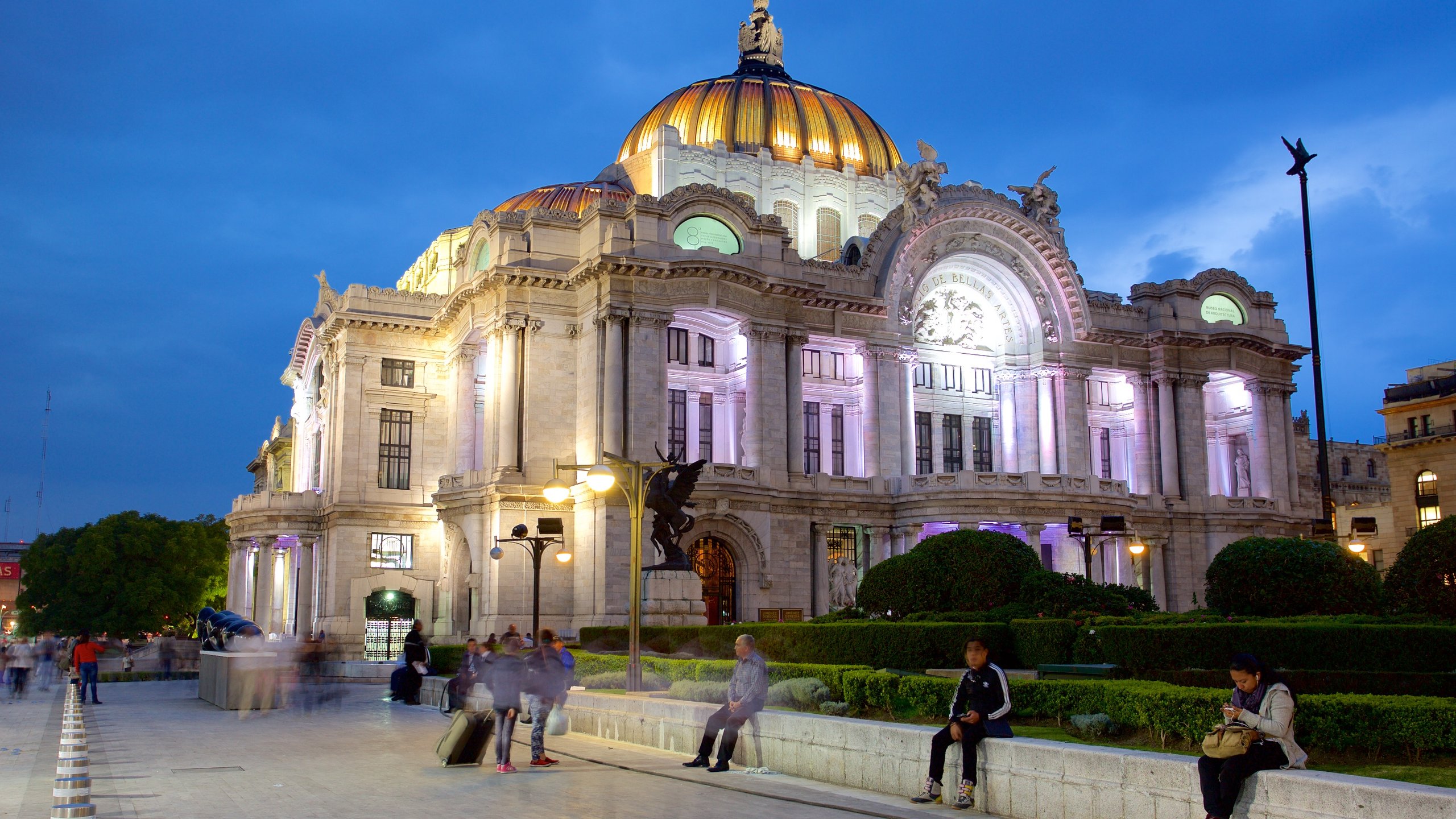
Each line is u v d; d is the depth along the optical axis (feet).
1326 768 60.85
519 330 226.79
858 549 241.76
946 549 161.89
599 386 218.18
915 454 263.29
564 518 220.84
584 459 220.43
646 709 92.73
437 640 244.22
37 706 145.69
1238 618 125.08
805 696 90.53
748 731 80.79
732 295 226.17
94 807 59.93
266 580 268.82
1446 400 310.65
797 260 238.27
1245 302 288.10
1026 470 265.34
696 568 220.23
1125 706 71.67
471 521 228.63
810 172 289.74
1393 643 95.45
